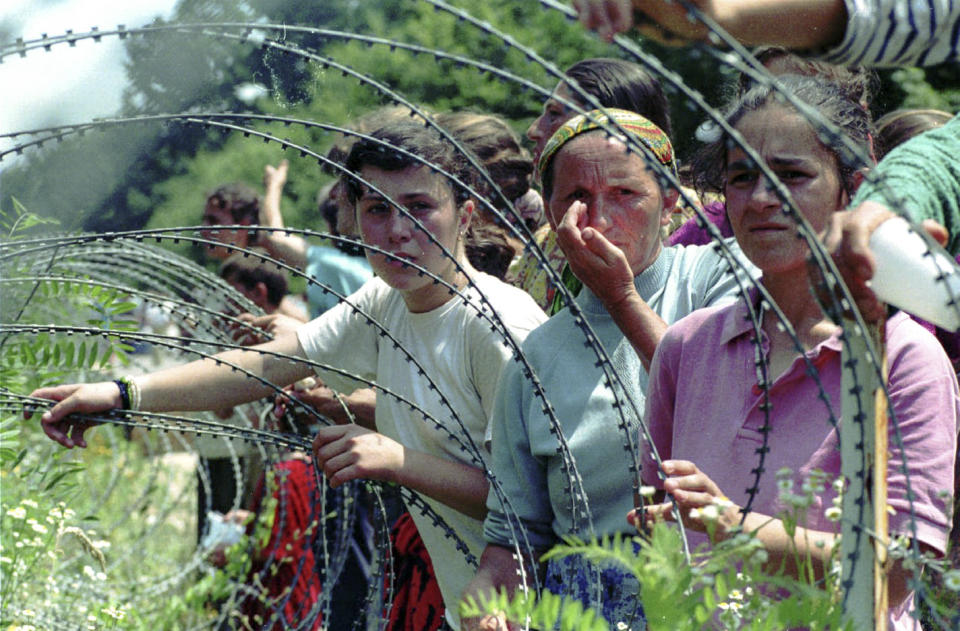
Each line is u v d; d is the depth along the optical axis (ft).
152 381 13.30
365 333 13.65
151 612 16.99
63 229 19.66
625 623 10.10
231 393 13.66
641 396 10.85
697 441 9.16
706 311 9.70
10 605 13.55
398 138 12.20
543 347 11.34
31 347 14.43
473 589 10.73
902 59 7.87
